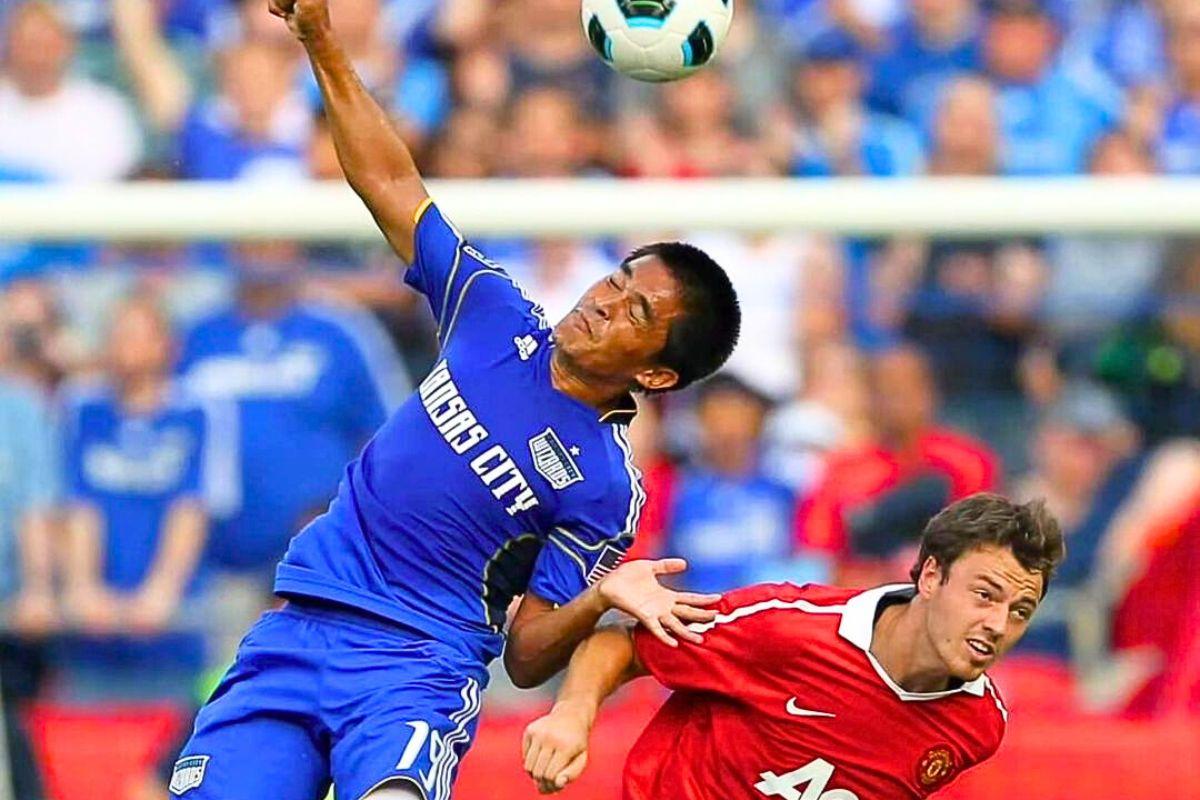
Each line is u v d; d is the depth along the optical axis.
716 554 27.06
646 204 25.52
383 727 18.27
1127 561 26.42
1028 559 16.77
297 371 26.72
